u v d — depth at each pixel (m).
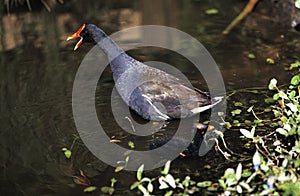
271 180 7.64
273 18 14.43
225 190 7.88
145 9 15.16
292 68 12.03
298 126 8.76
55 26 14.23
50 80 11.85
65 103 11.03
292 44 13.18
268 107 10.62
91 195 8.40
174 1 15.66
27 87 11.61
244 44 13.27
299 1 9.27
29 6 15.04
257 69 12.16
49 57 12.80
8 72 12.22
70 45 13.30
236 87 11.51
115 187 8.58
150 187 7.95
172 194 8.29
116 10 15.12
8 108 10.91
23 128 10.25
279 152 8.79
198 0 15.70
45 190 8.62
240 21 14.39
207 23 14.36
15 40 13.58
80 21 14.48
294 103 9.41
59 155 9.47
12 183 8.83
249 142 9.55
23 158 9.43
